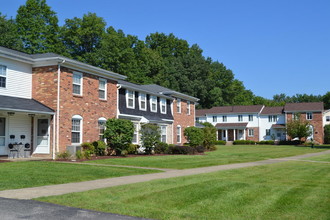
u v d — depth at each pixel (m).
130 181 11.75
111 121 23.39
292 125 54.50
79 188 10.14
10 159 18.73
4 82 19.47
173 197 8.73
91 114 23.30
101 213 6.93
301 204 8.16
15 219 6.28
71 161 18.88
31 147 20.94
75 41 48.69
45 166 15.68
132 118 28.45
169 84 67.38
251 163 20.14
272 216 7.02
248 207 7.77
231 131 64.50
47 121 20.58
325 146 47.59
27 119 20.88
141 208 7.51
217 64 86.62
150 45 83.88
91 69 23.00
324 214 7.23
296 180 12.42
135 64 55.75
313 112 57.53
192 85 70.38
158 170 15.49
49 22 45.59
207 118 66.62
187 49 85.88
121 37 56.88
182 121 38.44
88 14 51.41
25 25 42.94
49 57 20.67
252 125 62.69
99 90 24.36
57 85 20.38
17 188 10.02
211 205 7.92
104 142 23.36
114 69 50.66
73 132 21.61
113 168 15.63
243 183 11.18
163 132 33.66
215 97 74.81
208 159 22.27
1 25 40.16
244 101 90.69
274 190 9.98
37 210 7.02
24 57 20.27
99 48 51.19
